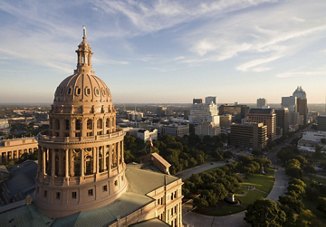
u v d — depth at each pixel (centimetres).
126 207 7419
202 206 12256
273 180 18038
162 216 9494
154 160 12712
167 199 9712
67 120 7369
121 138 8362
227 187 14000
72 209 6925
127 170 10231
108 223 6594
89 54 8238
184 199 13588
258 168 19575
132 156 19950
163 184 9669
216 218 11669
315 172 19612
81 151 7169
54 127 7488
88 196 7162
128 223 6988
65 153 7088
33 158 19325
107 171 7650
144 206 7550
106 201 7431
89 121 7544
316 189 14338
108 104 8138
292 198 11694
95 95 7725
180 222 10550
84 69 8056
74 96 7450
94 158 7356
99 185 7350
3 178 12769
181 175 19075
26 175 11975
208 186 13312
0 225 6694
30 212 7219
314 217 10919
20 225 6712
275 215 9888
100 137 7512
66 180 6994
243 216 11900
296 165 18925
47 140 7200
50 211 6981
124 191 8356
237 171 19875
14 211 7338
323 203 11769
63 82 7869
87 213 6912
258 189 15950
